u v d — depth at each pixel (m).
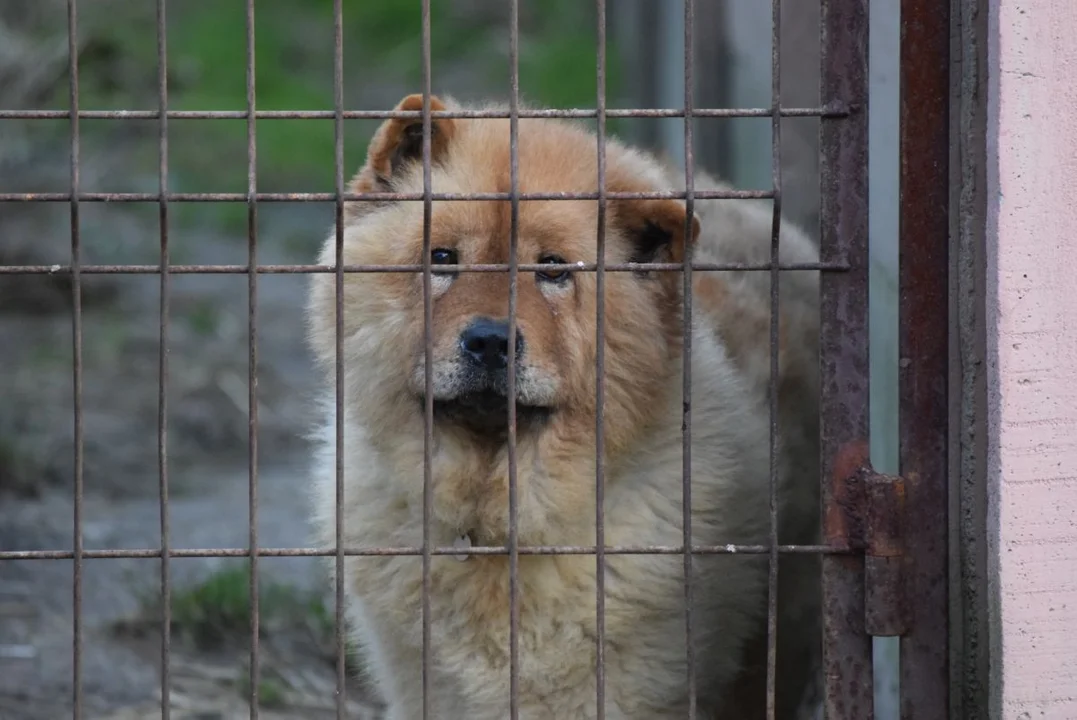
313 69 30.30
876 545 6.52
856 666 6.62
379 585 7.98
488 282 7.66
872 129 8.62
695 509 7.82
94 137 25.84
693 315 8.52
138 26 31.02
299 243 22.80
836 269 6.44
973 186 6.41
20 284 20.09
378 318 7.88
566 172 8.01
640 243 8.12
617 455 7.79
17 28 26.03
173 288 20.88
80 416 6.25
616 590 7.61
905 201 6.46
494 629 7.71
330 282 8.14
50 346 18.47
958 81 6.43
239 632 11.25
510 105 6.34
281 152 26.11
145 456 15.30
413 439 7.84
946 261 6.46
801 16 11.09
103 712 9.87
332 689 10.46
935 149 6.44
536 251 7.72
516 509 6.89
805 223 10.82
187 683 10.40
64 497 14.21
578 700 7.78
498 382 7.46
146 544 12.93
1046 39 6.19
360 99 28.16
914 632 6.57
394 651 8.08
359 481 8.09
